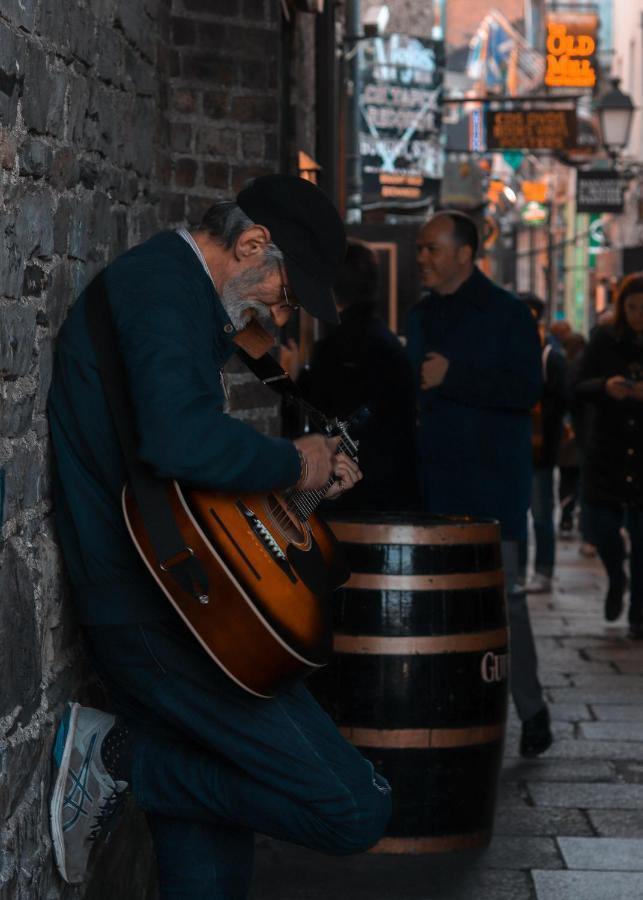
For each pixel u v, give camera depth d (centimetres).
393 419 741
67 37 391
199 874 419
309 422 757
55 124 380
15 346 346
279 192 397
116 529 388
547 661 1022
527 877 592
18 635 350
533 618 1198
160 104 594
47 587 381
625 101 2781
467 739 584
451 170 2778
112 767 399
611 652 1055
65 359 387
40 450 379
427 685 576
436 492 735
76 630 417
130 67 500
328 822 398
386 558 574
